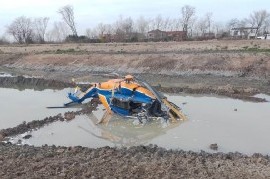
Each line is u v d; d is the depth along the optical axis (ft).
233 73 99.81
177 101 70.03
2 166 40.19
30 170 39.01
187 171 37.70
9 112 66.13
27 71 130.21
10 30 278.67
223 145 46.96
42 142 50.03
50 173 38.04
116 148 45.42
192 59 110.01
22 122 59.11
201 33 253.03
